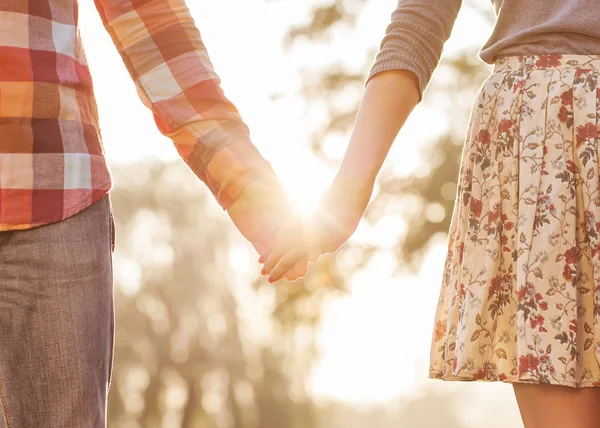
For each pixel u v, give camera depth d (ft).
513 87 7.01
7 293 6.18
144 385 85.92
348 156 7.64
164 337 85.87
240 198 7.90
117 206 90.27
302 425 86.38
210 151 7.82
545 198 6.79
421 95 7.84
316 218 7.64
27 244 6.17
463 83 31.53
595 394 6.77
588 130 6.74
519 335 6.74
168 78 7.77
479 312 6.96
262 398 84.89
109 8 7.72
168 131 7.91
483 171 7.14
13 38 6.21
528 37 7.03
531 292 6.73
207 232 88.53
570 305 6.66
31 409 6.23
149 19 7.73
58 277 6.21
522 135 6.92
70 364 6.23
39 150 6.20
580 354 6.71
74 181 6.31
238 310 85.76
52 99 6.26
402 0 7.91
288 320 30.14
